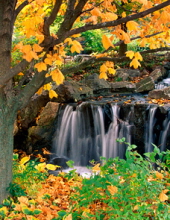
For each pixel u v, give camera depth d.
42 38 2.42
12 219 2.84
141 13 2.27
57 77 2.54
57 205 3.55
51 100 7.45
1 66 3.08
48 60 2.56
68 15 2.81
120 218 2.40
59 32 2.85
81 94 7.48
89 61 3.03
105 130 6.66
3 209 2.96
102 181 2.69
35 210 2.87
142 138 6.29
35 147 7.31
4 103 3.15
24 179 3.71
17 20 5.50
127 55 2.50
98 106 6.69
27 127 7.59
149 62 10.87
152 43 3.08
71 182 4.47
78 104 7.05
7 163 3.28
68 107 7.08
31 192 3.57
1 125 3.18
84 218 2.57
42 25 2.50
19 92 3.29
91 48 12.27
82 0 2.77
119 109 6.55
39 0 2.27
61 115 7.18
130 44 12.32
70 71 3.08
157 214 2.53
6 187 3.28
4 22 3.01
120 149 6.48
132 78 9.35
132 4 4.56
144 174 2.85
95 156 6.77
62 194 3.98
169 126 5.84
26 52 2.28
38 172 3.95
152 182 2.83
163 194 2.66
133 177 2.86
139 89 8.24
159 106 6.06
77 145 6.95
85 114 6.84
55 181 4.50
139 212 2.64
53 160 6.72
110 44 2.20
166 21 2.34
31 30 2.30
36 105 7.57
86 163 6.77
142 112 6.29
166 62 10.75
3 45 3.06
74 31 2.52
